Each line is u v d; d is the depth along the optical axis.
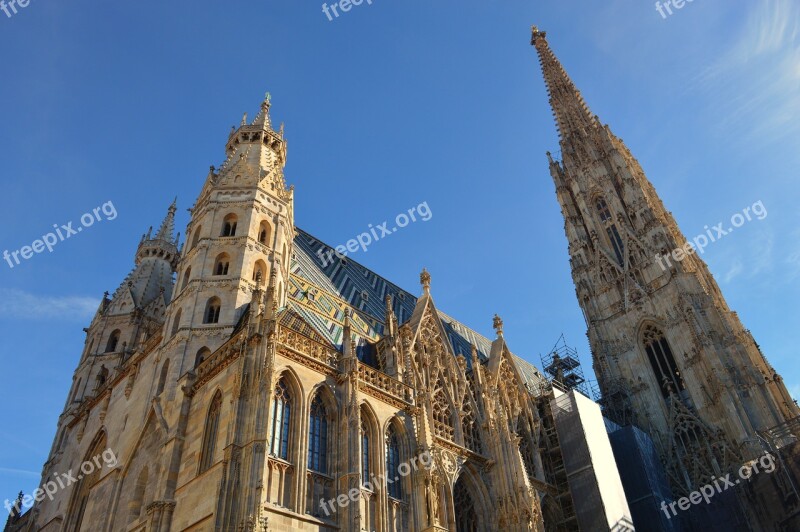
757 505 60.84
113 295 75.88
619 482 62.56
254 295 42.75
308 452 39.12
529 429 64.25
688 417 73.25
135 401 50.19
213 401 40.34
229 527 32.56
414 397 49.38
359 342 57.31
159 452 42.28
